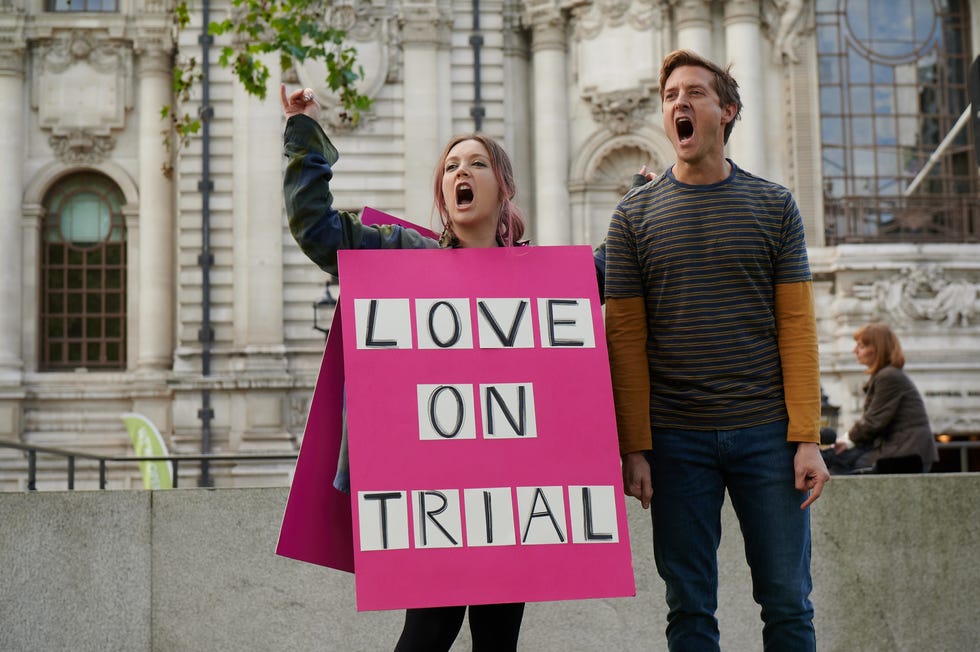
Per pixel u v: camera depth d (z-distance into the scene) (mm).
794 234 4621
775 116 25375
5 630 6051
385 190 24781
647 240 4645
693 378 4566
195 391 23875
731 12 24859
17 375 25922
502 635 4348
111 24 26531
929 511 6418
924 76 26078
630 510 6387
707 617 4562
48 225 26953
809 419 4480
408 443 4145
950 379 24516
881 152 25781
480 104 25234
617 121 25172
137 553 6188
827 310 24797
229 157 24766
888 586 6375
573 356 4332
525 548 4109
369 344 4227
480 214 4438
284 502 6281
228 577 6227
